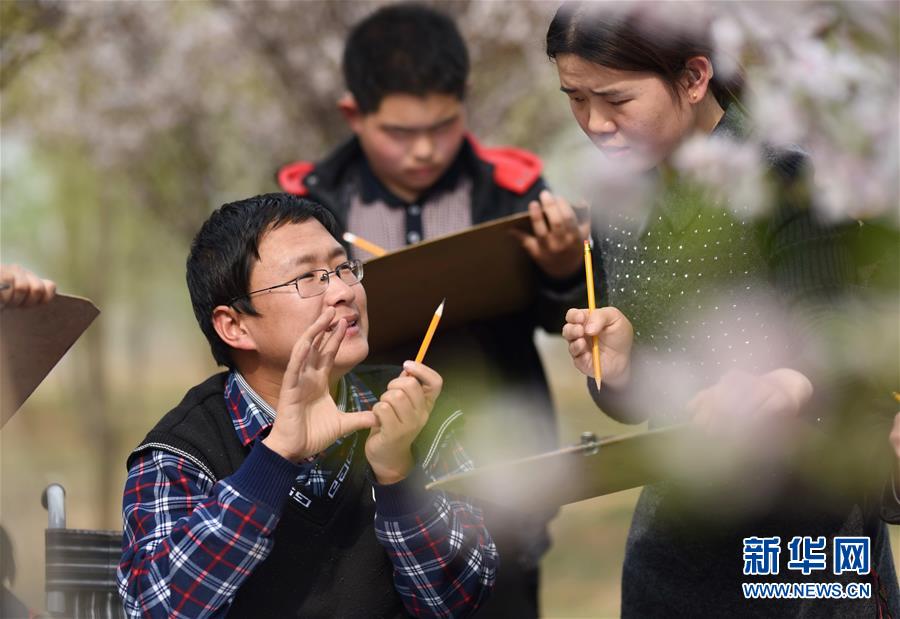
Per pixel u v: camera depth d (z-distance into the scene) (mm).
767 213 7059
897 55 11422
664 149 7137
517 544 10125
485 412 10297
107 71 19219
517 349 10688
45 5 16141
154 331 59281
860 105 11023
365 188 11008
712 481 7289
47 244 38781
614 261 7918
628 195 7703
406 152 10539
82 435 37719
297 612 7059
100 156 20734
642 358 7664
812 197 6980
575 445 6199
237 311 7289
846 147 10812
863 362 6641
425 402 6875
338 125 18250
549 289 10203
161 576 6660
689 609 7578
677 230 7441
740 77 7445
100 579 7945
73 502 34625
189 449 7125
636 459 6402
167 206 21844
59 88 19828
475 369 10344
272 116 19500
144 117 20000
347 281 7312
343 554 7168
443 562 7016
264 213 7320
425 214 10922
